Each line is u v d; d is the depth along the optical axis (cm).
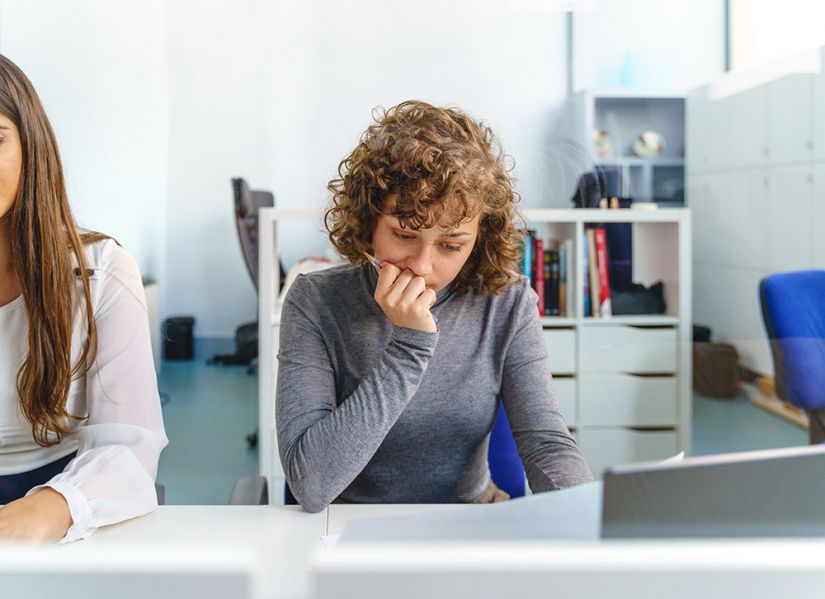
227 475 267
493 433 117
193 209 486
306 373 98
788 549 37
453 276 92
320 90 458
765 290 181
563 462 94
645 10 436
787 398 181
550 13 433
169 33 469
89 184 337
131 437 90
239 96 470
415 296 88
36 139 86
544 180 410
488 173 87
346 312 102
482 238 99
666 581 36
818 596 37
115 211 378
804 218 354
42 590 36
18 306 91
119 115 386
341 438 87
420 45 442
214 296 493
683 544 37
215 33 465
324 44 455
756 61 408
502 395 106
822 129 342
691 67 439
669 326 240
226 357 448
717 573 36
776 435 216
